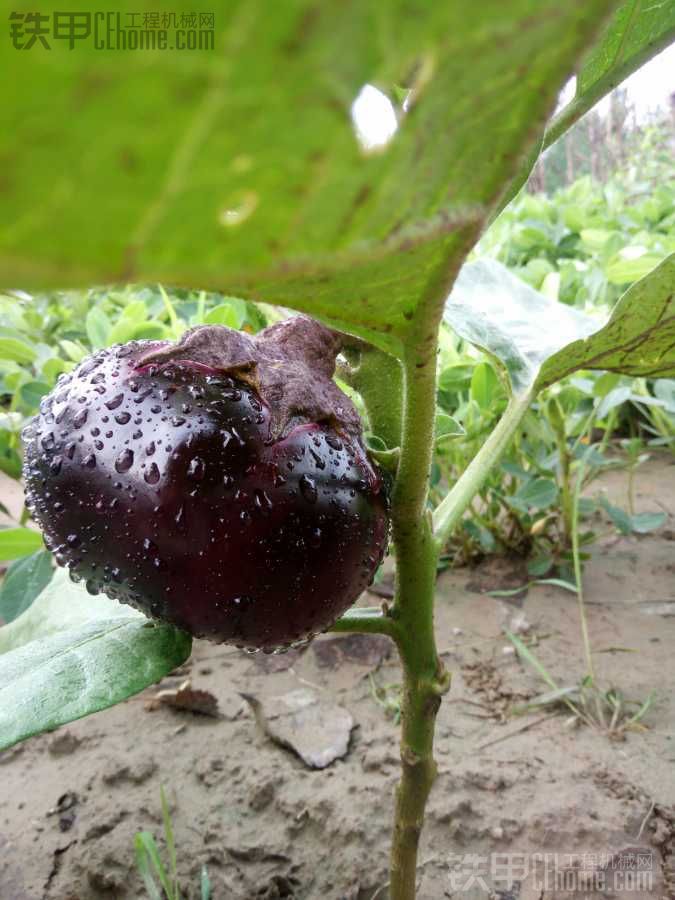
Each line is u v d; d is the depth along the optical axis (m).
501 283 0.34
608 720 0.37
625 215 1.05
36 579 0.39
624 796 0.32
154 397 0.17
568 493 0.50
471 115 0.07
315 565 0.17
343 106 0.05
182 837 0.32
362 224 0.06
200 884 0.30
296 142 0.05
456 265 0.11
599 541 0.54
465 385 0.51
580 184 1.21
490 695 0.39
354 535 0.17
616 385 0.44
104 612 0.25
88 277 0.05
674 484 0.62
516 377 0.25
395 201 0.07
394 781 0.34
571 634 0.44
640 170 1.91
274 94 0.05
